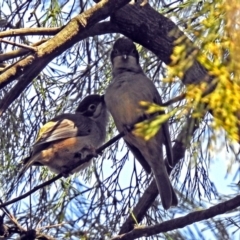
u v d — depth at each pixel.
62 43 7.00
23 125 9.47
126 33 7.94
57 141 8.98
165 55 7.73
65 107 9.68
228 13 3.51
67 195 9.11
